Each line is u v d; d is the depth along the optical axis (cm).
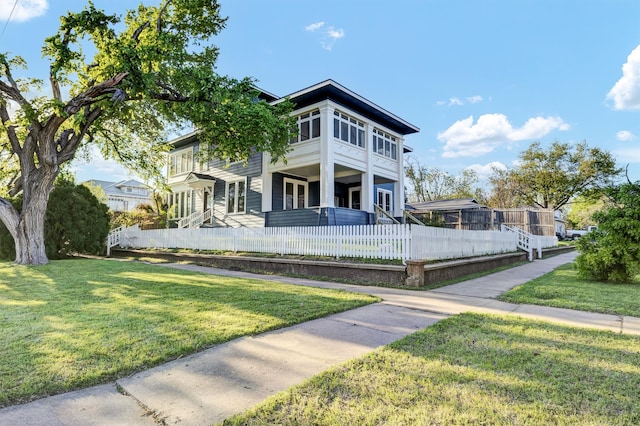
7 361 310
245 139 1137
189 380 285
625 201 858
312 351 354
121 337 380
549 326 448
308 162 1499
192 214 2119
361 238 952
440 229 994
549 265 1341
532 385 273
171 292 658
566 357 335
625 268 830
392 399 249
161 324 434
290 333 416
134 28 1291
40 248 1162
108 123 1541
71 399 251
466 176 4681
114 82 1065
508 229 1839
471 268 1058
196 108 1086
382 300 629
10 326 420
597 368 309
